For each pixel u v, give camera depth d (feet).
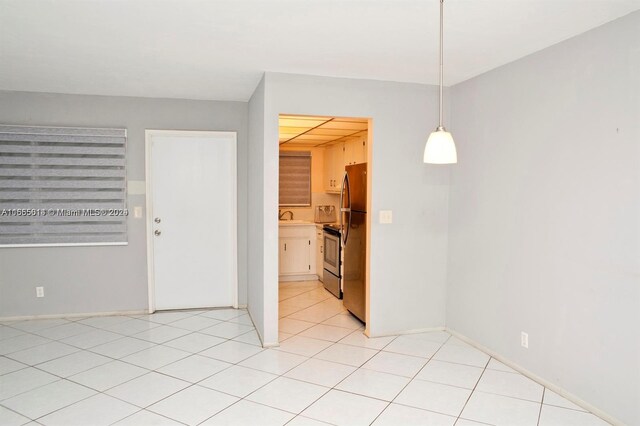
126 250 15.21
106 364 10.98
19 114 14.20
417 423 8.24
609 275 8.27
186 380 10.08
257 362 11.16
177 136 15.51
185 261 15.88
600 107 8.44
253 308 14.37
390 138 12.96
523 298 10.50
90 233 14.84
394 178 13.05
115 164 14.88
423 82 13.02
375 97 12.74
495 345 11.50
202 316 15.25
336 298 17.87
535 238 10.10
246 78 12.54
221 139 15.87
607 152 8.31
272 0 7.38
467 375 10.43
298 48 9.91
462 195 12.89
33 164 14.26
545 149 9.79
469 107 12.53
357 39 9.27
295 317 15.21
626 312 7.96
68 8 7.74
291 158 22.22
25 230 14.33
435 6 7.59
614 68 8.15
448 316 13.67
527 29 8.66
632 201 7.84
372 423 8.23
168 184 15.55
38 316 14.70
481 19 8.14
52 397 9.23
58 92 14.37
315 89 12.18
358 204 14.44
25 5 7.63
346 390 9.60
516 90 10.65
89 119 14.73
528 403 9.05
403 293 13.35
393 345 12.47
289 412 8.63
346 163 19.13
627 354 7.95
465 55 10.34
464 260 12.80
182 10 7.83
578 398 8.98
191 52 10.21
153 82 13.07
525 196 10.40
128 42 9.53
